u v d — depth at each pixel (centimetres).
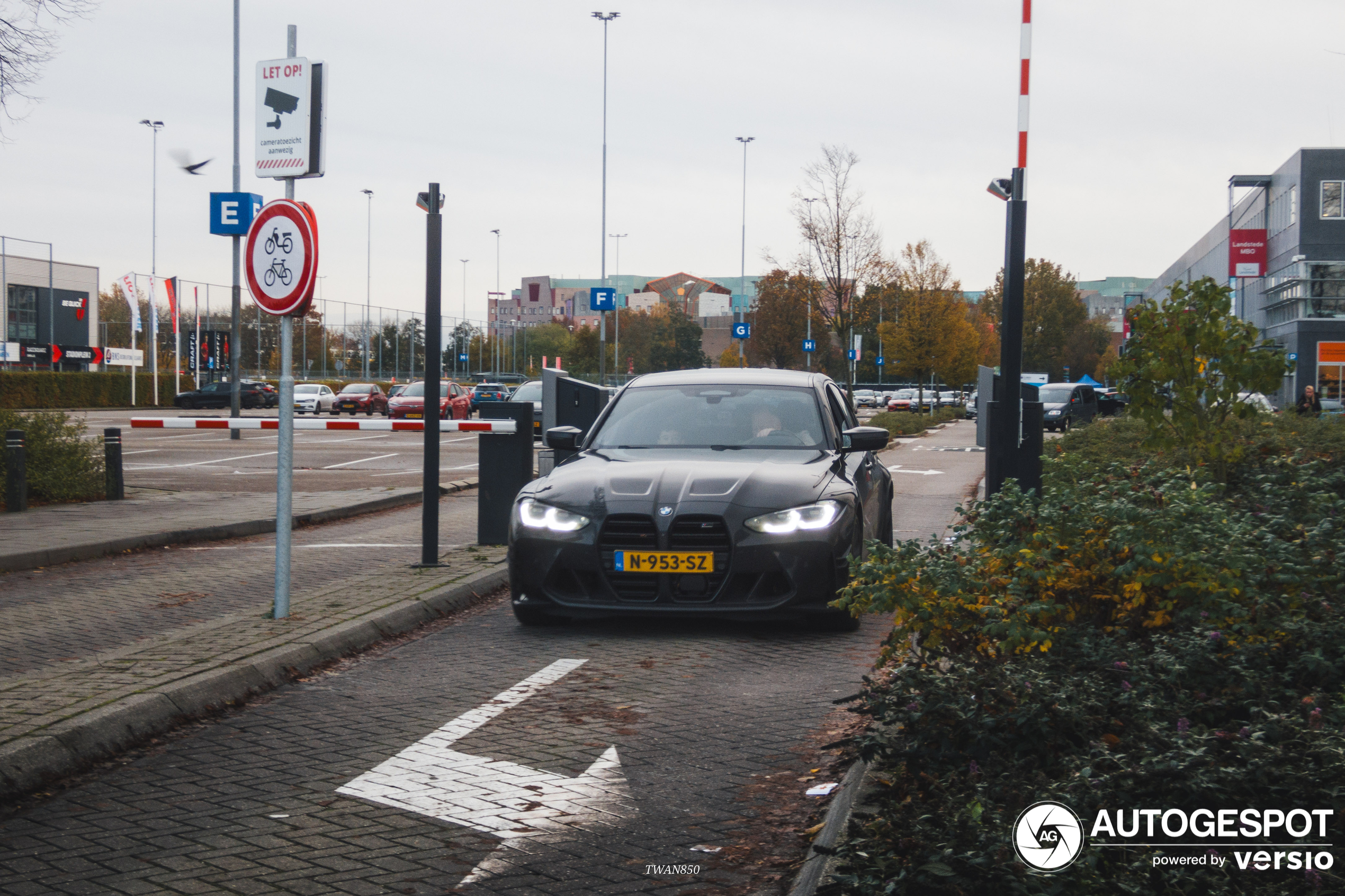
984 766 349
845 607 475
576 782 434
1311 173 5222
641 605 670
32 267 6456
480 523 1032
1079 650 446
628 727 504
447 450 2761
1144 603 477
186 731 504
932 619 448
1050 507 500
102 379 5725
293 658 602
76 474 1452
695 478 697
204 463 2233
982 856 278
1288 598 456
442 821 396
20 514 1289
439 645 673
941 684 388
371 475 1966
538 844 375
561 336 12019
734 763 455
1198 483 848
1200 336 990
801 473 720
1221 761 321
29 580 923
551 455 1021
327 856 366
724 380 863
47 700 500
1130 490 562
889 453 2659
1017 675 393
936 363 4909
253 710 536
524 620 722
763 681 583
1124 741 346
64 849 372
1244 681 396
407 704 544
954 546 512
